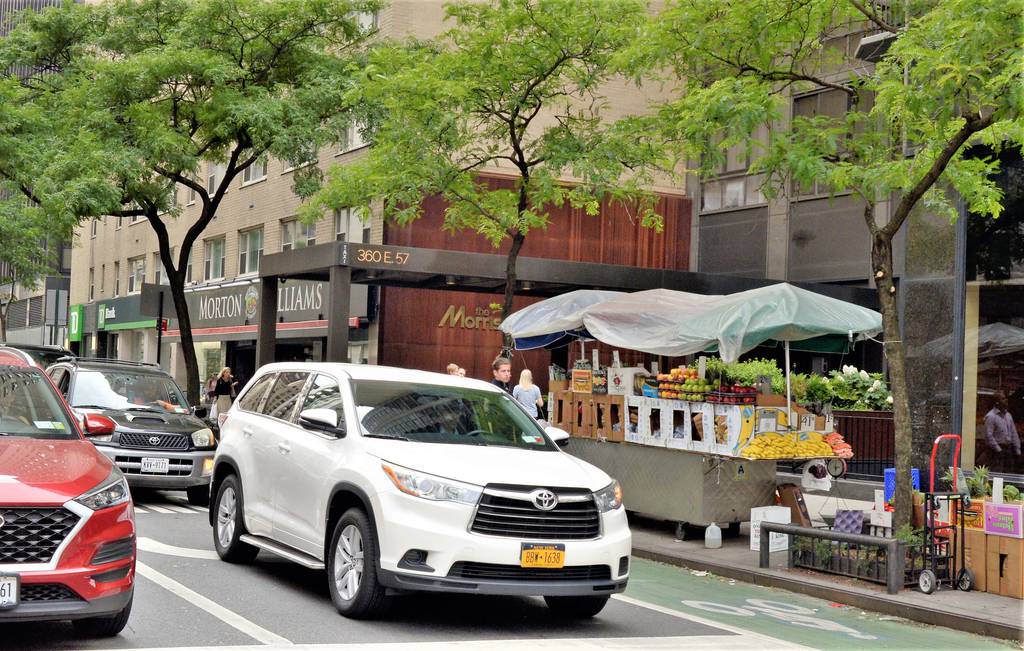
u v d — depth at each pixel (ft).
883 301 33.81
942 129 31.58
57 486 19.26
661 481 41.86
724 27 37.86
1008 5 28.19
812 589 32.30
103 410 45.42
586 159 49.19
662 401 41.42
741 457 38.19
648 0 50.62
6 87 73.77
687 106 39.75
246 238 113.29
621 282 71.41
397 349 88.38
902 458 33.04
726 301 39.83
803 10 37.50
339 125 71.05
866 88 37.27
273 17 69.15
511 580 22.66
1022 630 26.58
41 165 69.82
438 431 25.79
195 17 68.23
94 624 20.57
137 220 140.46
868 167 34.37
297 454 26.84
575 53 50.37
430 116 48.91
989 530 31.48
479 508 22.63
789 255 81.41
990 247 50.03
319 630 22.45
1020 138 30.37
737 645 23.94
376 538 23.09
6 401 23.12
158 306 75.46
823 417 40.78
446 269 67.00
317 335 93.66
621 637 23.82
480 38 49.42
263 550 33.65
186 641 20.89
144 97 69.97
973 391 50.39
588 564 23.27
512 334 48.83
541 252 91.40
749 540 41.52
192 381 73.67
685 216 94.12
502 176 86.58
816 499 53.83
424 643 21.67
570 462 25.54
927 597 30.48
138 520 39.11
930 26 31.35
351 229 92.79
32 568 18.48
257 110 66.54
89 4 75.72
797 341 42.47
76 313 158.10
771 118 34.99
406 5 88.07
